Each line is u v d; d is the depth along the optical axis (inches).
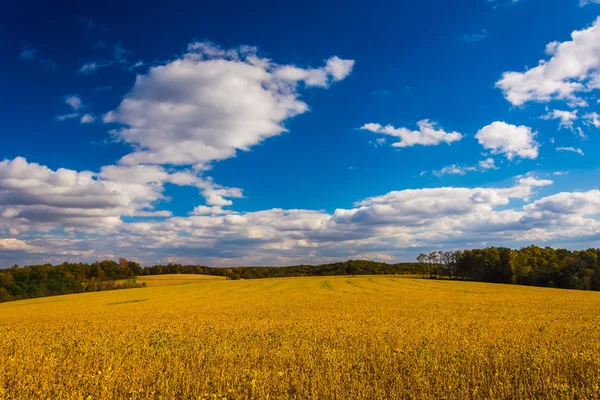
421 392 371.9
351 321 967.0
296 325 886.4
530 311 1280.8
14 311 1691.7
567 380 415.2
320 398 365.1
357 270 6343.5
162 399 366.0
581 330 806.5
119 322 1019.3
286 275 6245.1
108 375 419.5
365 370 444.8
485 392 379.2
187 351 576.4
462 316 1112.8
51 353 568.4
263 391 370.9
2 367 477.1
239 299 1977.1
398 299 1856.5
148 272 5526.6
